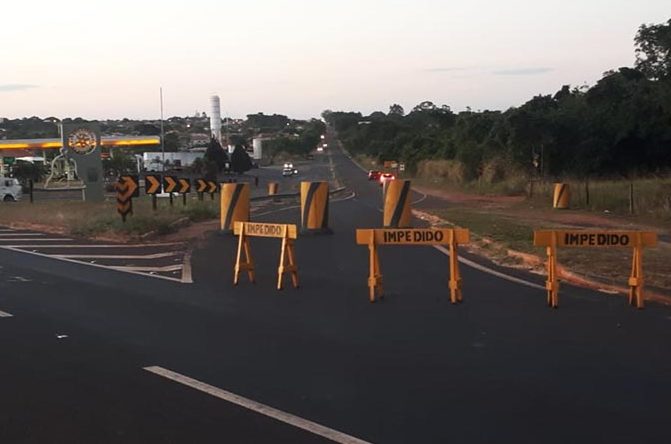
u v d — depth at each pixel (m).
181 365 7.28
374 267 10.63
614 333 8.45
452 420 5.69
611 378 6.75
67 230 21.30
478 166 51.75
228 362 7.38
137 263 14.78
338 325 9.03
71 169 69.31
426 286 11.66
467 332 8.58
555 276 10.05
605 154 41.88
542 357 7.47
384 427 5.55
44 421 5.74
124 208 20.91
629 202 26.27
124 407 6.05
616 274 11.67
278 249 16.70
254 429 5.52
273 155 170.75
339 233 20.08
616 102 43.59
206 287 11.87
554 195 29.09
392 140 118.88
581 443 5.21
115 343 8.20
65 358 7.58
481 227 19.19
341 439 5.30
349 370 7.07
